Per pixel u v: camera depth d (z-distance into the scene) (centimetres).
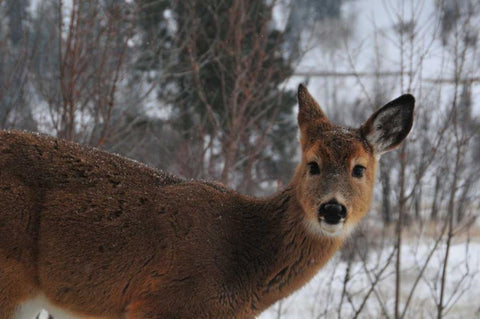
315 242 817
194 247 779
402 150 1269
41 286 788
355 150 794
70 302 797
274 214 832
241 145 1741
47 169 785
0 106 1298
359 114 2373
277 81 1577
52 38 1322
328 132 819
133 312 784
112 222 782
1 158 769
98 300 794
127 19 1305
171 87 1720
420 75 1380
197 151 1495
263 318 1434
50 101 1207
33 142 795
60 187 782
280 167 1809
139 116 1376
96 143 1256
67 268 780
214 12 1570
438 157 1622
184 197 805
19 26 1430
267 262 815
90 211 782
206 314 777
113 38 1289
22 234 762
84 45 1277
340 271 1672
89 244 779
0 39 1409
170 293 771
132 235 780
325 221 764
